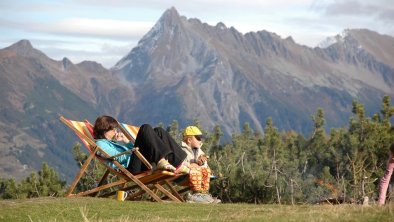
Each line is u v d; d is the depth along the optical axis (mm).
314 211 10203
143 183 13641
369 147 35375
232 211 11141
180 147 13984
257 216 9750
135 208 11617
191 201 14188
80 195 13227
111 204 11914
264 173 22859
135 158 13266
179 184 14719
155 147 13141
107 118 13898
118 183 13266
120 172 13297
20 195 31500
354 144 35938
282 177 22906
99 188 13258
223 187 22938
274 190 22297
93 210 11289
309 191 22234
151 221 9898
